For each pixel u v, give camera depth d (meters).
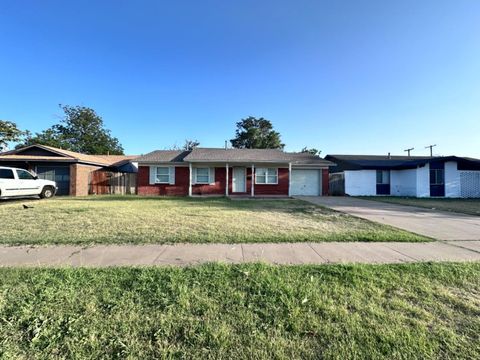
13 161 18.73
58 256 4.88
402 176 23.11
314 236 6.46
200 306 3.17
